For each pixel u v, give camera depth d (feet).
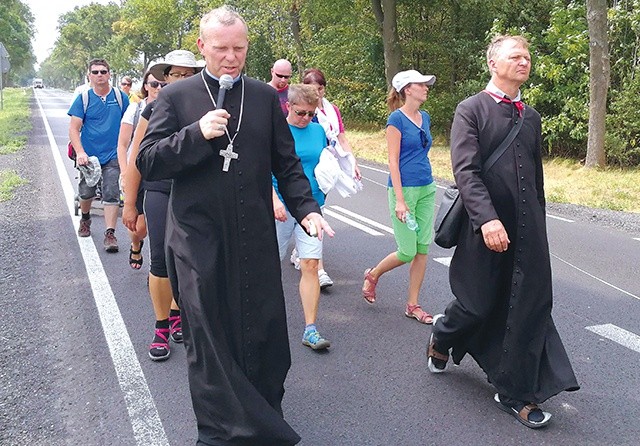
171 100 9.49
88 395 12.63
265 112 9.67
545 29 59.06
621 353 14.82
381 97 79.97
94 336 15.49
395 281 20.24
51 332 15.72
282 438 9.16
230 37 9.24
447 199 12.19
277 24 100.63
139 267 20.43
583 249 24.88
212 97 9.48
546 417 11.40
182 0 155.74
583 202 36.83
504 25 61.82
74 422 11.62
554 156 55.16
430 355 13.52
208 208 9.28
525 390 11.34
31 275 20.18
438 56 73.41
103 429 11.40
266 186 9.64
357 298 18.63
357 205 33.63
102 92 22.85
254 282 9.45
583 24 51.93
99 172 22.89
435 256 23.16
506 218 11.31
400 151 16.19
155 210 14.02
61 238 24.84
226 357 9.11
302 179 9.96
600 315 17.37
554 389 11.10
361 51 79.77
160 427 11.46
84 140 22.93
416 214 16.55
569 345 15.26
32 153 52.03
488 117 11.45
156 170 9.12
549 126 52.06
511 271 11.37
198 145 8.79
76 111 22.61
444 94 70.28
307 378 13.50
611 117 48.32
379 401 12.47
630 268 22.15
